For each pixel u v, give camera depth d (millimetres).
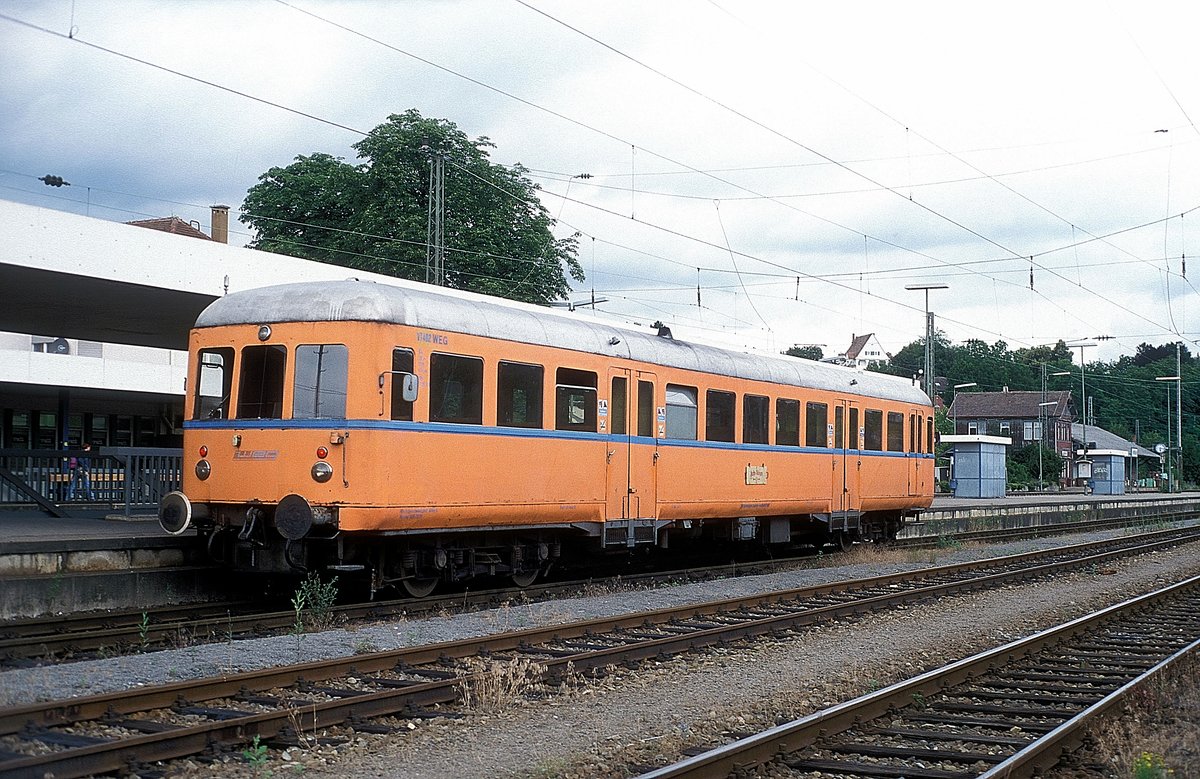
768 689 10078
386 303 13750
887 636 13414
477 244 44594
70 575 13477
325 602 13406
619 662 10969
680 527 19562
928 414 28203
